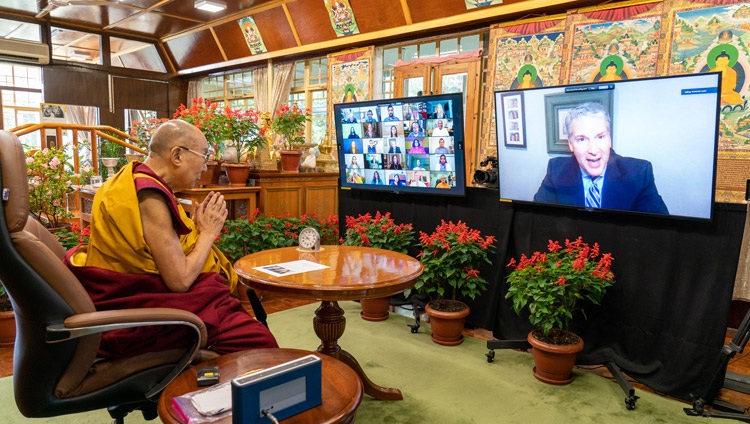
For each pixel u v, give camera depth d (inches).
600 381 107.9
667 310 102.4
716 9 150.7
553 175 116.7
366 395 97.0
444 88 244.7
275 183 174.9
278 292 75.8
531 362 116.9
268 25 307.0
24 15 340.2
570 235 119.0
